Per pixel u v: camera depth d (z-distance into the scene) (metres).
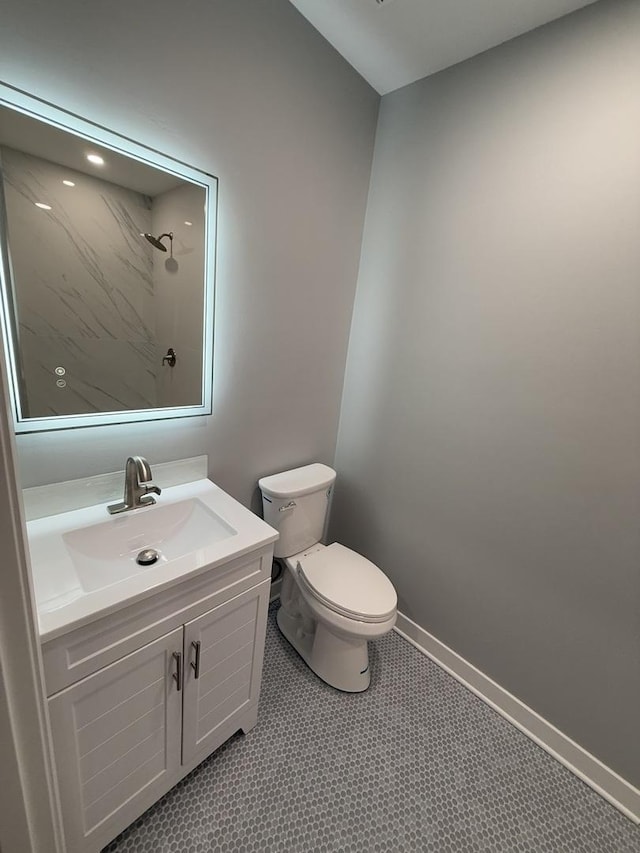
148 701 0.94
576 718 1.34
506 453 1.41
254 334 1.45
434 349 1.57
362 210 1.72
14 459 0.40
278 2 1.18
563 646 1.35
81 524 1.05
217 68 1.09
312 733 1.37
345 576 1.54
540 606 1.39
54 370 1.00
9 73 0.79
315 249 1.56
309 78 1.33
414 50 1.33
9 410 0.38
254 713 1.32
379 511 1.92
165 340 1.21
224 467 1.52
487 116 1.30
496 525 1.47
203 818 1.10
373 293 1.77
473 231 1.39
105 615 0.77
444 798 1.22
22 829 0.48
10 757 0.44
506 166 1.28
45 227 0.92
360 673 1.53
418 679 1.65
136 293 1.11
